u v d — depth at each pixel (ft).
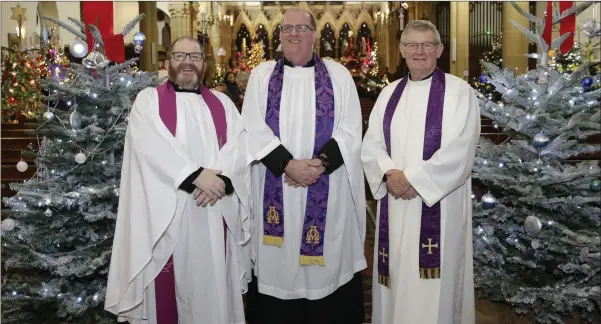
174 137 9.93
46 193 11.65
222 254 10.22
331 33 76.64
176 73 10.23
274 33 76.33
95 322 12.03
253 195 11.69
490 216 13.38
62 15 37.70
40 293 11.91
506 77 13.06
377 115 11.24
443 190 10.00
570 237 12.26
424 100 10.73
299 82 11.46
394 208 10.74
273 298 11.51
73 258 11.72
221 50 53.36
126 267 10.00
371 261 17.17
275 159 10.85
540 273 13.35
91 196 11.64
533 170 12.69
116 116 12.09
